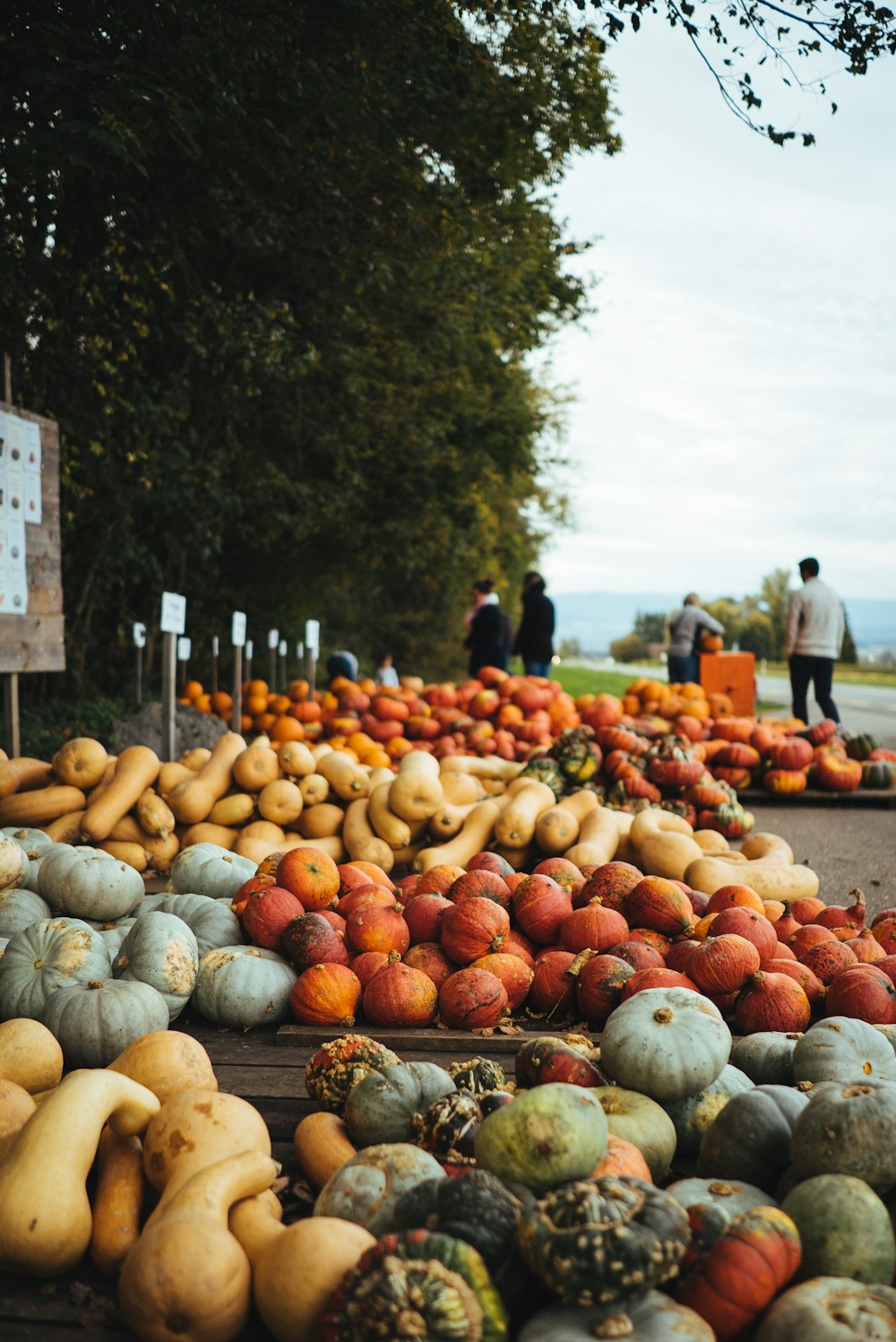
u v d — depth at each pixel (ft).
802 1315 6.52
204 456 53.52
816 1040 10.50
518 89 29.35
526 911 14.67
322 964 13.23
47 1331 7.52
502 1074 9.87
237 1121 8.75
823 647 43.83
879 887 22.90
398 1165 8.04
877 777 35.70
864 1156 7.73
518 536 108.99
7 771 21.26
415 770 22.11
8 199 26.30
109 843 20.94
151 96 20.13
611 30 22.38
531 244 50.19
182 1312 7.00
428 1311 6.25
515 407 70.23
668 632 54.08
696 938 14.29
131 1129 8.85
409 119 28.48
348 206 32.60
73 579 45.70
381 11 25.49
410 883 16.43
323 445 57.67
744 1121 8.75
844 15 21.21
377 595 93.71
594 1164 7.50
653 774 28.91
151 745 32.27
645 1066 9.84
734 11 21.53
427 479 65.46
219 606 63.05
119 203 28.35
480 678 42.27
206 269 44.14
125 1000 11.40
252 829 22.06
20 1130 8.77
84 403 41.11
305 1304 6.89
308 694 40.45
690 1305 6.82
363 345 54.80
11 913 14.75
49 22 20.26
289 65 25.48
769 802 35.17
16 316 30.45
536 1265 6.62
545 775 28.07
